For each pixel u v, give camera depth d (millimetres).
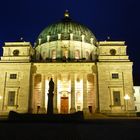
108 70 77375
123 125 27812
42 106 74812
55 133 25141
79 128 26469
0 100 75062
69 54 87375
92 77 81250
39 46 91938
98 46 84688
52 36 92062
